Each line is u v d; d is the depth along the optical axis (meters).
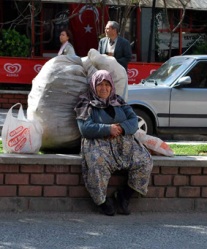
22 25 21.22
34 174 7.16
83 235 6.50
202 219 7.25
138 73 17.61
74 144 7.71
